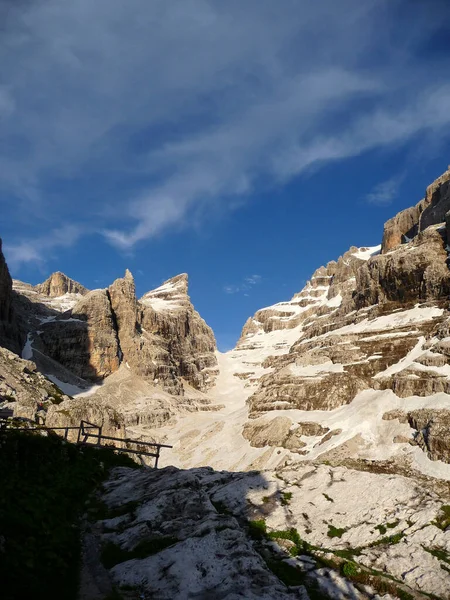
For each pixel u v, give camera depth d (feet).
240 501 95.81
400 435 325.01
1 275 596.29
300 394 439.63
